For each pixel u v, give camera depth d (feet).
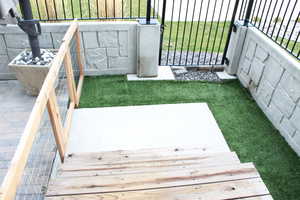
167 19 19.43
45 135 7.71
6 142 7.96
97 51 11.20
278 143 8.38
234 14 11.34
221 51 14.80
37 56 9.67
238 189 5.20
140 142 8.29
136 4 20.57
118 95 10.61
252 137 8.63
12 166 3.33
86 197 4.89
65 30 10.45
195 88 11.31
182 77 12.12
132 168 6.12
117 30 10.74
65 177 5.65
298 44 13.85
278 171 7.34
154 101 10.33
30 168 6.60
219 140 8.47
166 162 6.41
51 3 10.59
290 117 8.17
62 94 10.34
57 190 5.05
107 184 5.23
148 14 10.23
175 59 13.67
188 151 7.39
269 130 8.96
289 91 8.14
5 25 9.87
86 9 15.84
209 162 6.44
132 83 11.48
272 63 9.07
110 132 8.64
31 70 9.29
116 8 10.87
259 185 5.32
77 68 11.38
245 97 10.80
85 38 10.74
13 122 8.82
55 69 6.00
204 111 9.87
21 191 5.88
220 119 9.47
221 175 5.58
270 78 9.25
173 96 10.70
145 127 8.94
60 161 7.02
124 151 7.06
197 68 12.66
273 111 9.16
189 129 8.94
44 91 5.01
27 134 3.89
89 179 5.44
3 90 10.57
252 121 9.41
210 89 11.28
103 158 6.69
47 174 6.47
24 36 10.33
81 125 8.86
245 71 11.28
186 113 9.73
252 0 10.19
